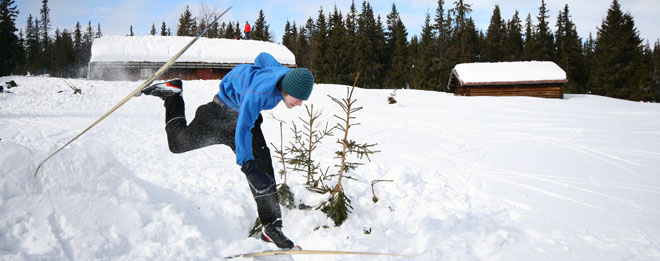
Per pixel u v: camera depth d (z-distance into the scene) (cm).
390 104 1814
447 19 6375
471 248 323
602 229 378
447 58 5016
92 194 272
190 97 1525
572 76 5356
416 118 1459
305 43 6588
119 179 306
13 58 4522
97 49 2344
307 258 296
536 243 340
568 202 482
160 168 554
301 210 379
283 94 244
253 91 236
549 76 2359
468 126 1316
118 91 1650
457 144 977
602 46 5269
